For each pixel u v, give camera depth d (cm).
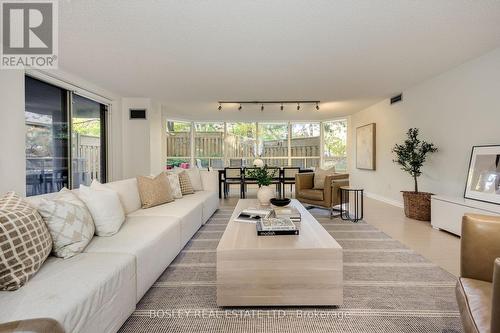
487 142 312
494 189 296
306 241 183
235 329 152
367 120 627
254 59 323
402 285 200
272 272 169
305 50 295
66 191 201
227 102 570
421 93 428
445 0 201
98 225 197
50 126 364
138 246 179
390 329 151
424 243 294
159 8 212
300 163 841
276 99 544
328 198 426
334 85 439
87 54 305
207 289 196
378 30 249
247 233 202
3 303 108
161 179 338
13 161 274
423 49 294
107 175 505
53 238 155
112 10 215
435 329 151
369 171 618
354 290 193
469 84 334
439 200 344
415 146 414
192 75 386
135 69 360
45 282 126
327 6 210
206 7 211
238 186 837
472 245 138
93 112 469
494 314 84
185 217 277
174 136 793
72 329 108
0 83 266
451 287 197
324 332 149
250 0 202
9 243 120
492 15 222
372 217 421
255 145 842
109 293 136
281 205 295
